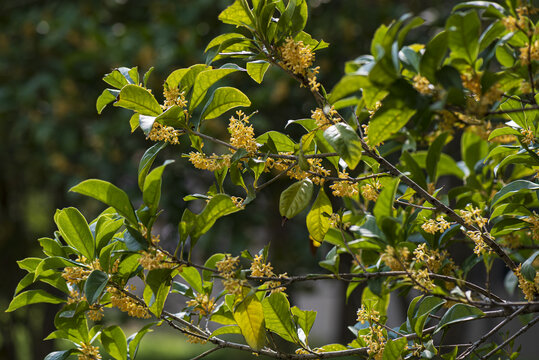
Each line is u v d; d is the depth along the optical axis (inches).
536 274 87.4
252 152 84.9
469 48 68.9
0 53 287.9
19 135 277.3
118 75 91.4
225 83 253.1
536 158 90.4
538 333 458.9
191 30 269.7
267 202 285.9
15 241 372.5
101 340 99.7
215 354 534.0
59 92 271.0
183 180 257.1
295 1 83.1
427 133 122.9
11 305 94.9
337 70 279.1
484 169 129.7
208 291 100.9
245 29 87.7
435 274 91.1
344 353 95.3
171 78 88.2
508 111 66.0
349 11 282.4
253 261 87.0
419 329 92.8
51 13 294.7
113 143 267.0
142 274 91.5
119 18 312.2
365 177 86.9
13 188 372.8
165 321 93.7
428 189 106.0
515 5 71.7
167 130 84.1
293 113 271.0
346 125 77.3
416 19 65.2
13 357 392.8
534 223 93.7
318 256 276.8
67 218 89.0
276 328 96.9
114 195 81.4
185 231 81.4
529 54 70.1
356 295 375.6
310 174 86.0
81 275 86.5
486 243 90.3
